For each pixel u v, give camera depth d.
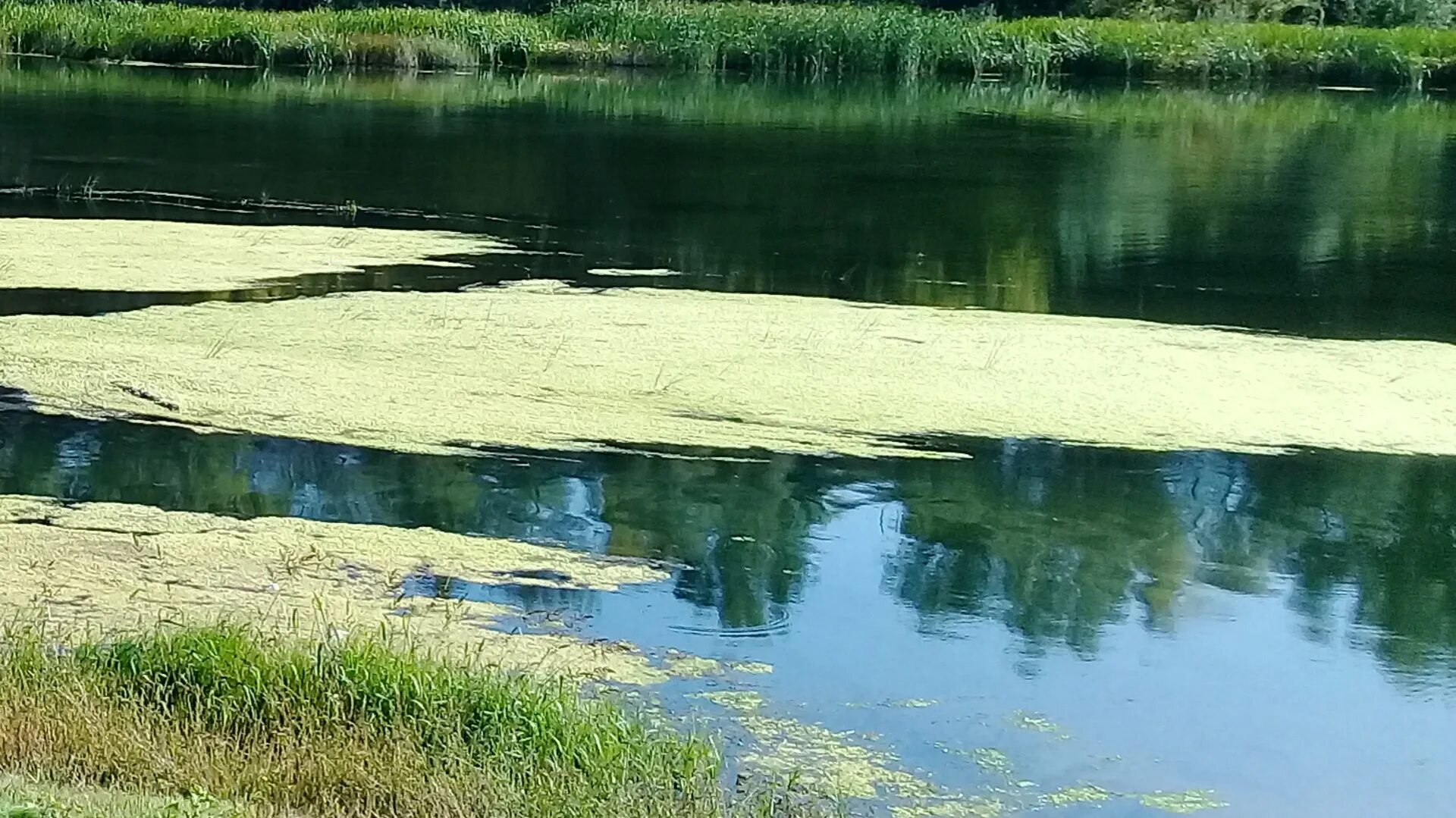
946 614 6.38
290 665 4.84
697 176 18.52
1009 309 11.71
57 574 6.14
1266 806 4.96
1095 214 16.69
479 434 8.12
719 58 33.78
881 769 5.03
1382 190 19.09
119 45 31.42
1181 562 7.02
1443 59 34.84
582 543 6.92
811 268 13.15
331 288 11.32
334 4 39.41
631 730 4.91
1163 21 38.34
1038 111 27.34
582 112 24.69
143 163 17.91
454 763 4.45
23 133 20.00
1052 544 7.16
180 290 11.07
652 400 8.71
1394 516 7.59
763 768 4.96
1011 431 8.46
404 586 6.30
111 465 7.58
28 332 9.69
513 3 40.03
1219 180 19.56
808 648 5.97
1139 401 9.04
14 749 4.26
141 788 4.20
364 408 8.45
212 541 6.64
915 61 33.56
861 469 7.90
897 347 9.95
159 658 4.86
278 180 17.02
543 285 11.73
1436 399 9.27
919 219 16.00
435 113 23.92
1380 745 5.41
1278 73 35.00
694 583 6.56
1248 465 8.15
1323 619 6.47
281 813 4.15
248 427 8.14
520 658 5.63
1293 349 10.34
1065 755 5.22
